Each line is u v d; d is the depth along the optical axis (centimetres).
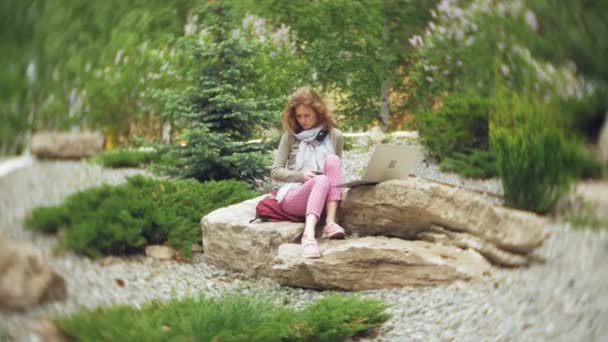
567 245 391
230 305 308
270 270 391
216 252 415
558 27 608
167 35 669
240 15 651
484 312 315
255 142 593
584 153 506
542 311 308
